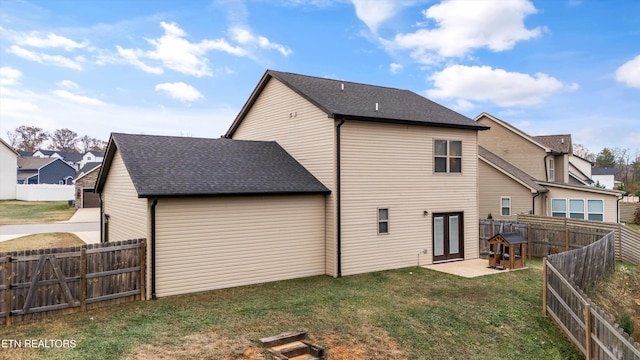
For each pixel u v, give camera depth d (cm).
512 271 1338
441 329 838
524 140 2675
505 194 2264
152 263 976
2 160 4169
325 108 1239
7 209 3303
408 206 1390
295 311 899
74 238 1881
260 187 1141
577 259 1166
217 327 791
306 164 1347
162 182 1016
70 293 859
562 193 2269
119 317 838
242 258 1122
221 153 1287
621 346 664
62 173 5994
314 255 1257
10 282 790
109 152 1310
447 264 1442
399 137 1366
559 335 872
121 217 1255
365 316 880
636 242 1638
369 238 1305
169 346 696
